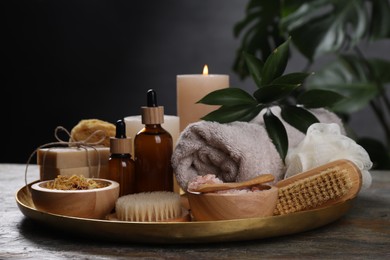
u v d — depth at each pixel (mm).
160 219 865
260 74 1051
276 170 1006
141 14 3090
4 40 3139
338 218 925
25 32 3129
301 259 767
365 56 2969
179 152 994
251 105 1014
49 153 1012
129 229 808
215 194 835
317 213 856
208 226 800
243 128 1005
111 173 988
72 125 3162
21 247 825
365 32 2037
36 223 927
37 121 3176
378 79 2242
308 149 999
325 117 1120
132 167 991
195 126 981
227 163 987
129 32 3104
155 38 3096
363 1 2047
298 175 937
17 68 3152
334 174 912
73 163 1011
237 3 3020
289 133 1068
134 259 772
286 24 2053
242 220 806
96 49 3125
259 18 2307
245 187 873
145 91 3127
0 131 3184
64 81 3150
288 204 907
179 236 805
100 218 905
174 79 3102
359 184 928
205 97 995
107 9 3100
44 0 3107
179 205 884
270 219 818
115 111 3148
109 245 832
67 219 835
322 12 3057
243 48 2336
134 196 908
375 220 955
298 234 879
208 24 3053
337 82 2217
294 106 1051
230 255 785
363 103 2162
